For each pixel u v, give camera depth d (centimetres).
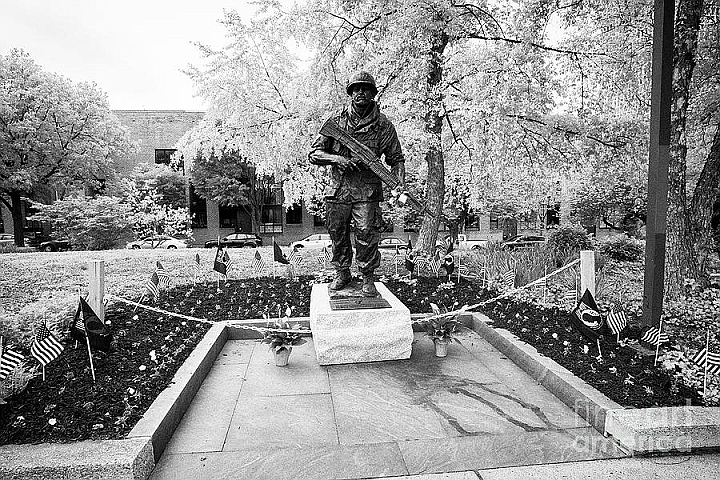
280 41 1166
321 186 1320
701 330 657
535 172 1264
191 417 450
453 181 1393
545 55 1070
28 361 500
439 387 517
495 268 1014
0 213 3822
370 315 595
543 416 446
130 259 1300
